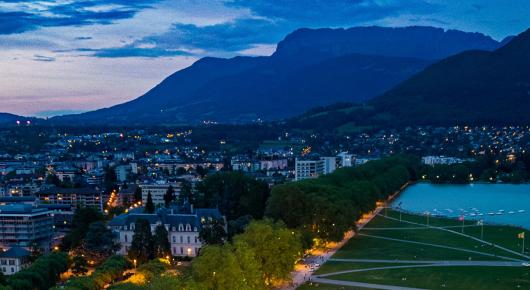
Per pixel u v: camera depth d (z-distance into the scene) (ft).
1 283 644.69
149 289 524.52
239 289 561.02
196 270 567.18
